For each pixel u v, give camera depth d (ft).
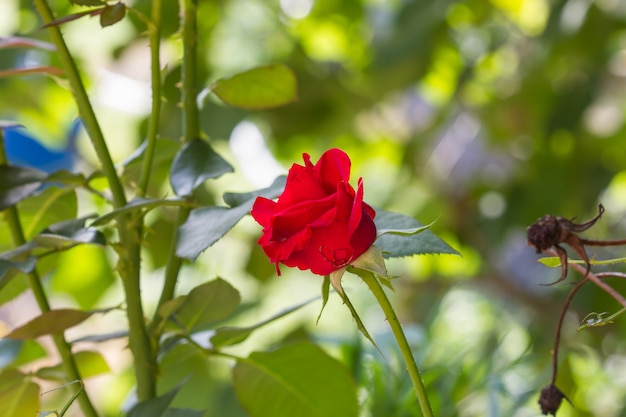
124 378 5.94
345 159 2.61
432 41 6.00
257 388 3.34
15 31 5.57
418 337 4.03
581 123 6.00
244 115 5.51
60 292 5.30
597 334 5.28
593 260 2.83
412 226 2.87
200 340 3.28
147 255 5.20
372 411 3.67
